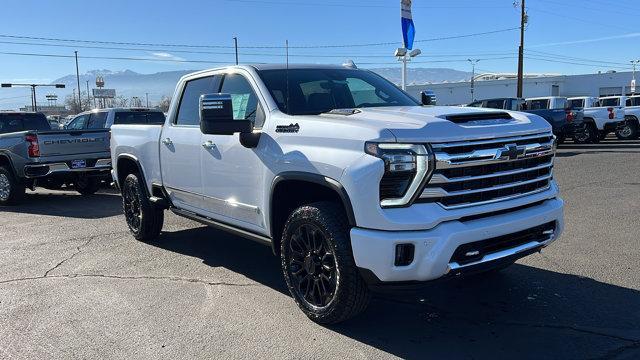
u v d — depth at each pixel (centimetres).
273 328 422
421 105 527
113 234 754
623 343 384
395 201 362
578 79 6366
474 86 6806
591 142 2109
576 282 507
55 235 761
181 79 606
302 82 502
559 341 390
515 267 553
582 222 735
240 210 494
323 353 380
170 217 853
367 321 432
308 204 423
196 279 543
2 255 656
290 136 430
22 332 425
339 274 392
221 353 383
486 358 368
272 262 599
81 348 396
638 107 2197
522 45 3638
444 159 361
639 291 481
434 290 497
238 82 520
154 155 632
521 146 399
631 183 1045
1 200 1062
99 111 1470
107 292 512
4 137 1037
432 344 391
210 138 523
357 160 371
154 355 383
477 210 376
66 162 1037
